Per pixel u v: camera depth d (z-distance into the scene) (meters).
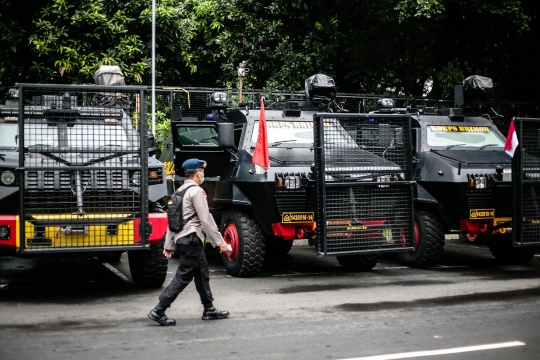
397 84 25.06
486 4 19.20
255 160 9.84
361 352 5.95
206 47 24.45
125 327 6.93
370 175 10.03
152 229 8.40
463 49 22.47
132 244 8.24
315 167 9.66
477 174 10.68
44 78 20.81
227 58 23.98
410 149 10.39
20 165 7.86
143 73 21.73
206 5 24.16
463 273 10.60
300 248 14.05
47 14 20.48
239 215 10.23
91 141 8.51
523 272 10.72
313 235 10.20
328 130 9.97
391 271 10.87
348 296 8.60
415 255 11.19
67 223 8.01
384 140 10.34
